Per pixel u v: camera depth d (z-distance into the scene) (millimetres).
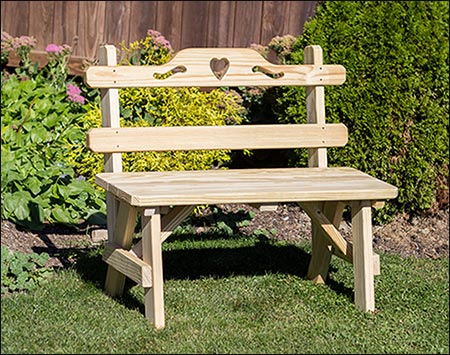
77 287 5121
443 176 6559
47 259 5320
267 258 5797
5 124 6523
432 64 6375
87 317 4656
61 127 6906
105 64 5121
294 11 8531
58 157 6672
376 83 6367
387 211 6637
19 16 9273
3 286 5066
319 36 6527
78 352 4234
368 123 6379
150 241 4504
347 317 4777
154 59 7176
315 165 5414
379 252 6160
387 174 6484
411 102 6371
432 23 6418
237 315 4770
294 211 6848
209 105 6527
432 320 4793
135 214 4723
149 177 4934
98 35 9000
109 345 4316
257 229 6512
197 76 5207
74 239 6125
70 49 8055
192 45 8789
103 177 4934
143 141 5086
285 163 7727
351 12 6523
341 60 6430
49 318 4637
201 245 6035
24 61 8297
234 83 5262
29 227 6059
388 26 6406
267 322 4680
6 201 6008
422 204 6512
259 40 8609
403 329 4645
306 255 5867
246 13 8633
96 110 6574
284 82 5324
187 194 4406
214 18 8719
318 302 4988
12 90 6777
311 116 5445
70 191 6316
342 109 6387
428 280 5508
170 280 5324
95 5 8992
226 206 6914
